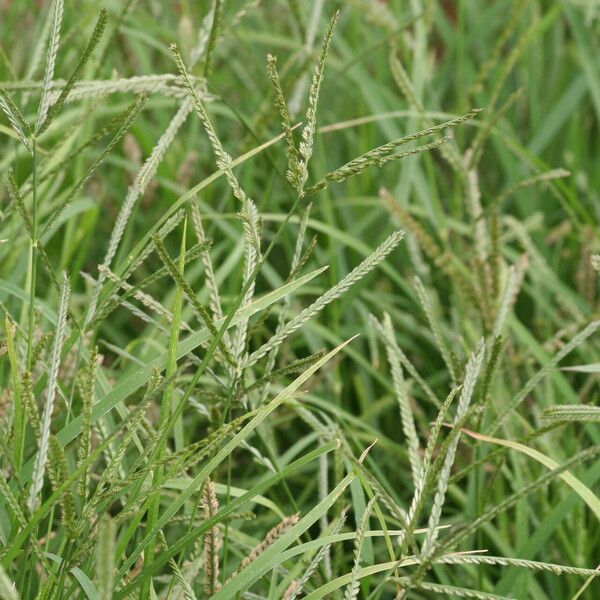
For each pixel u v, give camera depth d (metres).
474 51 2.24
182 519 1.02
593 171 1.94
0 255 1.27
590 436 1.27
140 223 1.73
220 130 2.01
